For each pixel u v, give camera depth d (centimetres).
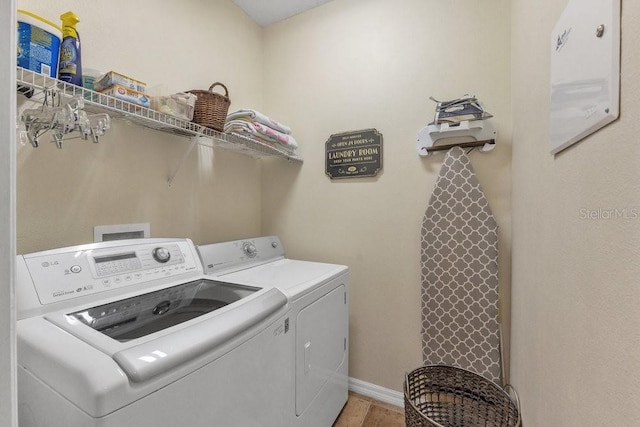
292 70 215
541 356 94
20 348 70
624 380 48
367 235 188
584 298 64
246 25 211
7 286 37
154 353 65
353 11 193
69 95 94
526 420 112
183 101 130
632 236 46
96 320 87
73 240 116
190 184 167
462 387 144
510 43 151
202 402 74
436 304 164
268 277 144
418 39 173
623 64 49
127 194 135
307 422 129
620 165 50
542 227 95
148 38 143
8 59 38
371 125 186
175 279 122
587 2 62
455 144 161
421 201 173
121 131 133
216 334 78
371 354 187
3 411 37
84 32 118
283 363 109
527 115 115
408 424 126
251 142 165
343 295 167
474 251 155
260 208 224
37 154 106
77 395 57
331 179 200
